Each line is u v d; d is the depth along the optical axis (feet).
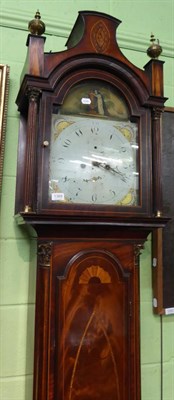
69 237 2.31
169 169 3.17
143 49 3.30
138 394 2.37
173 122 3.24
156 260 3.06
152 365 3.03
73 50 2.33
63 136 2.36
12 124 2.81
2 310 2.67
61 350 2.24
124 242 2.45
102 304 2.36
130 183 2.47
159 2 3.47
